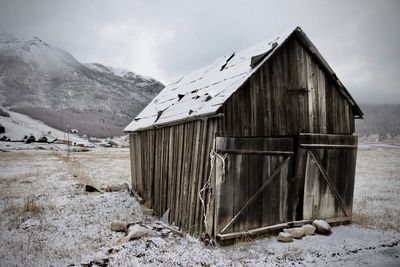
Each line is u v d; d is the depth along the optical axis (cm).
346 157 945
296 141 864
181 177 896
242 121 759
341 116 944
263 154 795
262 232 782
